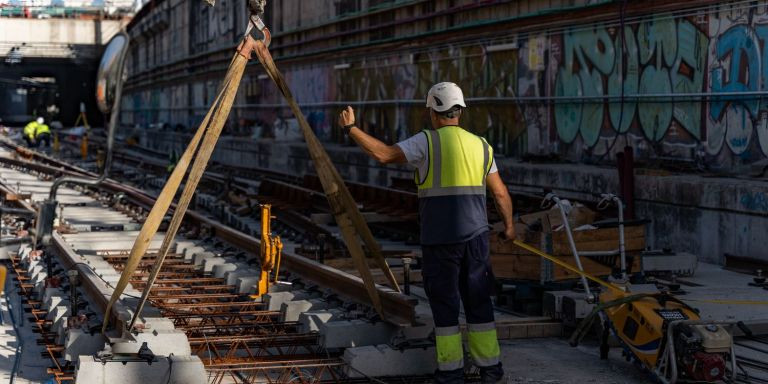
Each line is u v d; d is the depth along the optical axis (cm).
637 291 733
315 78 4109
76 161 4353
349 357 695
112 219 1873
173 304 933
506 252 970
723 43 1727
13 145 5278
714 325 646
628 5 1988
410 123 3142
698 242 1423
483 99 2616
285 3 4522
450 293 631
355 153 3006
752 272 1245
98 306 855
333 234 1661
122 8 7900
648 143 1955
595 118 2139
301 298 937
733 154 1695
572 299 855
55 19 7456
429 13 2975
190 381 636
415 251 1303
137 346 659
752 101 1644
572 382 710
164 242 659
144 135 6706
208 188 2802
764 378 712
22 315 969
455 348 634
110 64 948
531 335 878
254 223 1909
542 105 2366
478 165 630
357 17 3569
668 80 1889
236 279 1066
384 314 768
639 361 706
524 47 2442
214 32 5659
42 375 723
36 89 10650
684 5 1814
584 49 2178
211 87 5778
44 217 1272
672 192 1481
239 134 5081
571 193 1875
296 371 707
